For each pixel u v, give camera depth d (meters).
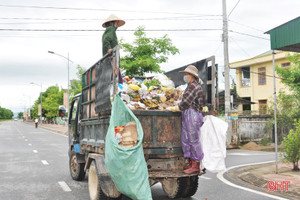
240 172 9.40
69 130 8.38
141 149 4.59
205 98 5.79
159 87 6.47
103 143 5.25
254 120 19.56
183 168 5.41
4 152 15.04
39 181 7.99
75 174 7.97
